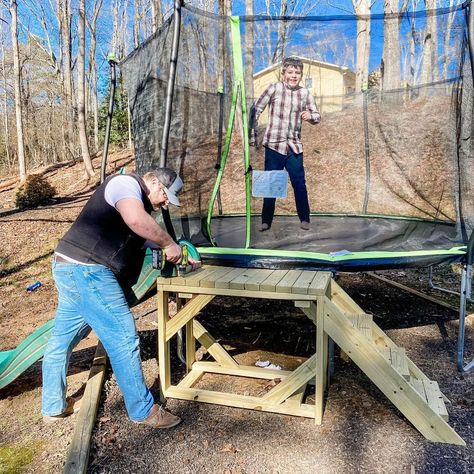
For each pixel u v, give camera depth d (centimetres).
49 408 251
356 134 417
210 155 330
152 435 241
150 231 218
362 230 391
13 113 2392
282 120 353
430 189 405
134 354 230
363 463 215
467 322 389
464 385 287
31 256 662
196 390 274
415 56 358
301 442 232
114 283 229
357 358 236
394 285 493
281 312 428
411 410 232
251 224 372
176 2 285
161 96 325
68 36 1741
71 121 1794
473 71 303
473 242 296
